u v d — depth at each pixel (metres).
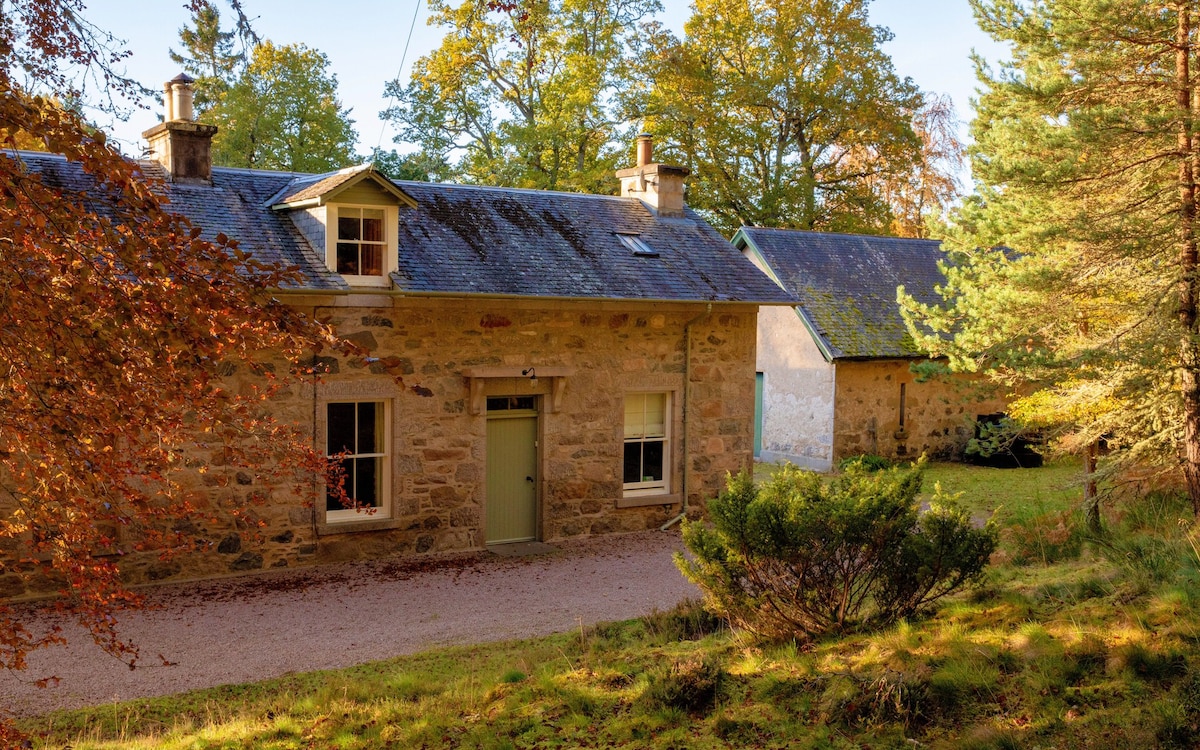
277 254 12.59
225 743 6.84
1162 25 9.80
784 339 22.75
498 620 10.73
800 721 6.31
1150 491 12.06
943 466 21.92
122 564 11.61
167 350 4.34
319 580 12.24
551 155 28.86
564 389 14.62
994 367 11.95
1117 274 11.00
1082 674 6.22
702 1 30.66
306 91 27.00
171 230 4.26
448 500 13.77
